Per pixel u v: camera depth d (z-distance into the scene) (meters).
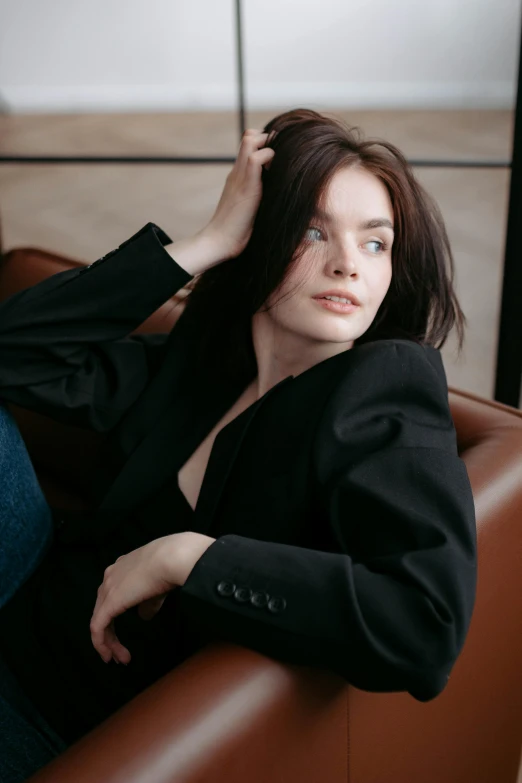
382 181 0.87
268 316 0.93
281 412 0.88
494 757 1.06
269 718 0.65
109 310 1.00
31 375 1.02
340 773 0.77
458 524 0.72
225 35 5.15
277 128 0.93
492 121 3.31
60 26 5.54
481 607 0.87
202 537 0.75
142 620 0.93
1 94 5.82
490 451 0.93
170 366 1.05
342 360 0.85
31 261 1.48
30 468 1.04
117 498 0.99
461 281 2.80
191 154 4.83
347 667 0.65
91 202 4.35
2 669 0.96
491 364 2.38
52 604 0.97
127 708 0.64
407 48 3.88
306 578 0.68
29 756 0.90
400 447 0.76
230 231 0.95
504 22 3.04
